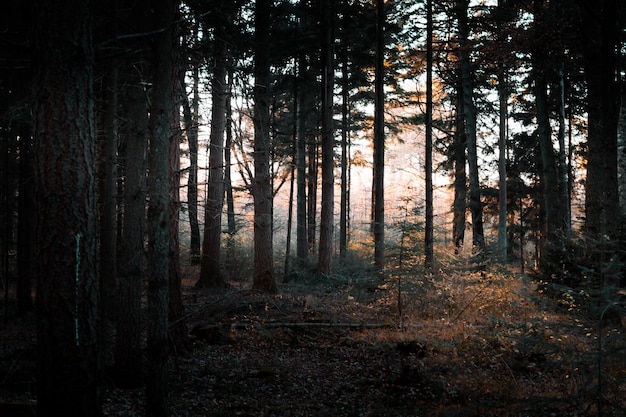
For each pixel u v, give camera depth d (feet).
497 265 52.75
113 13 24.50
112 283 32.86
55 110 15.06
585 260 36.09
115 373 25.32
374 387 26.63
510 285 44.42
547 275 40.63
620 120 49.57
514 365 28.81
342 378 28.50
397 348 33.01
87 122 15.74
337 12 61.87
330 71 63.87
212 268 58.85
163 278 19.88
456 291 44.16
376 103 61.98
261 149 52.90
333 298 51.19
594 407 20.52
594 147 43.09
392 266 43.75
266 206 53.21
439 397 24.88
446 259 48.55
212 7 32.63
